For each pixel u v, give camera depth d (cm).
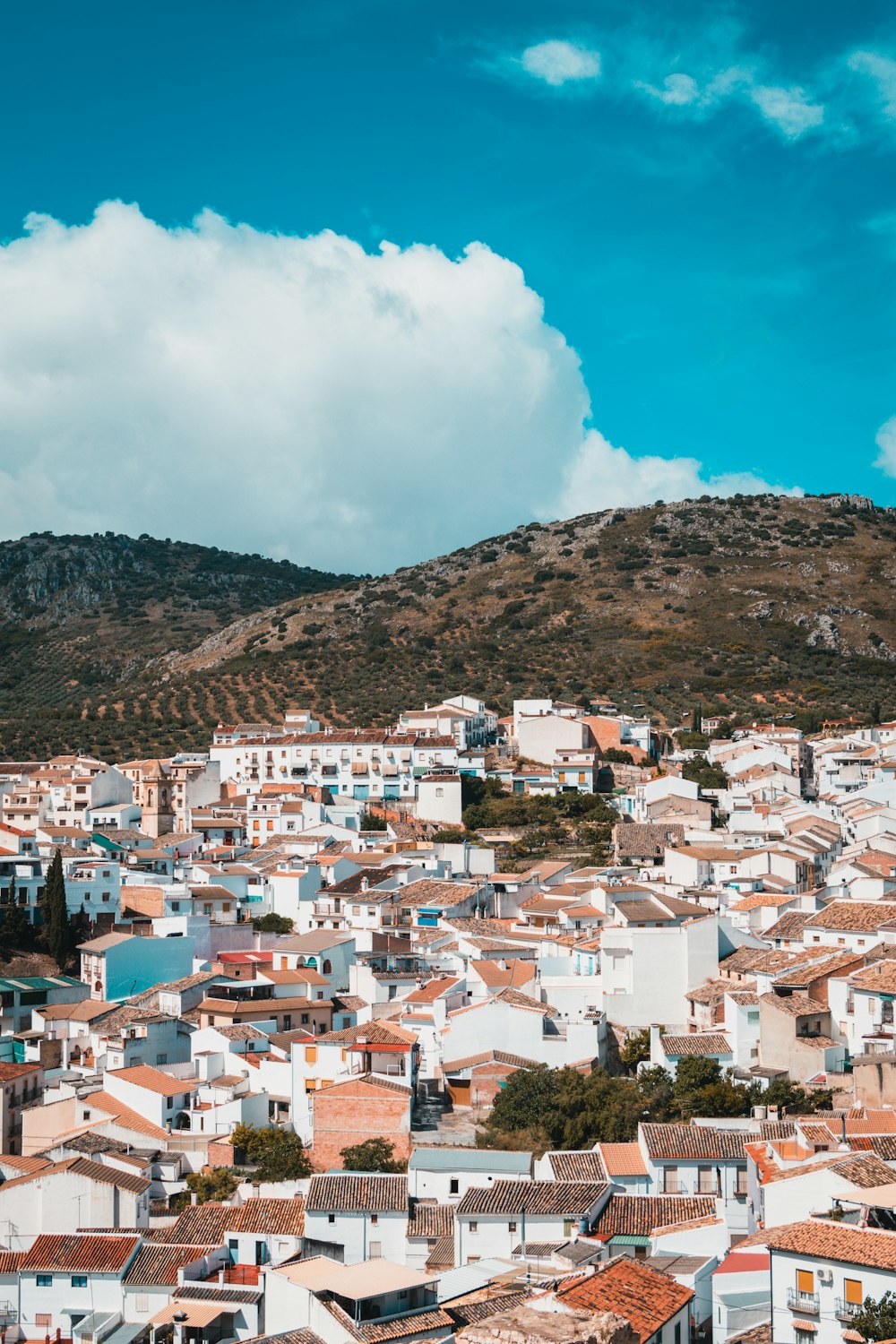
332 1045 13675
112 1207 11756
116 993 17038
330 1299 8556
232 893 19388
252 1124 13538
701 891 17712
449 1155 11225
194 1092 13738
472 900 18250
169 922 17912
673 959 14925
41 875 19312
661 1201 9850
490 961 15588
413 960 16488
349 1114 12581
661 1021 14800
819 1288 7206
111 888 18950
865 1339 6788
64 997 16725
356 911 18338
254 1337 9362
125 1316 10156
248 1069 14175
